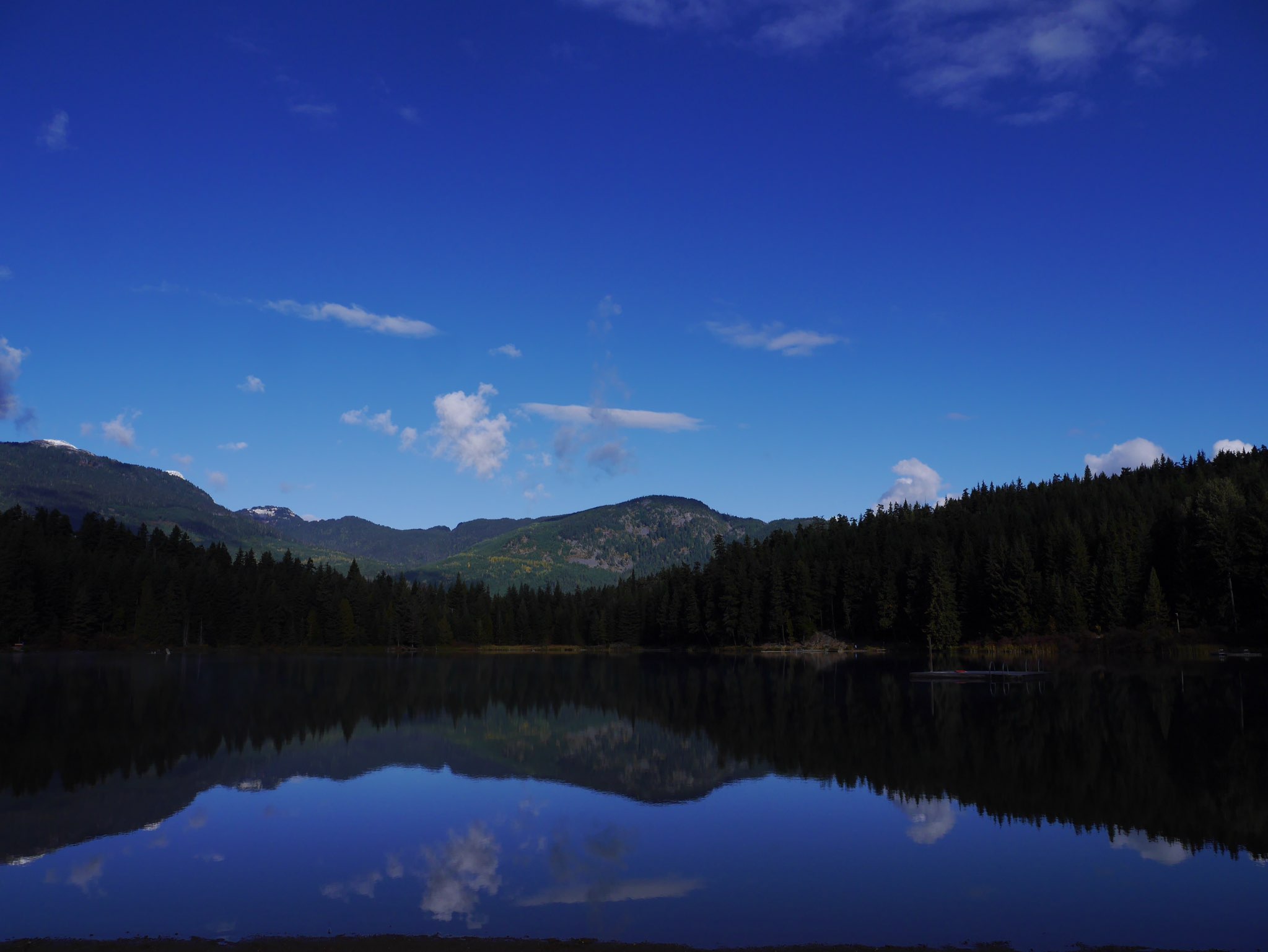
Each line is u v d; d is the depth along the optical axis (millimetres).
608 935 19000
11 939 18484
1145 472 170500
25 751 43656
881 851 25531
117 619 162875
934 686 77250
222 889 22344
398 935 18781
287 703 68312
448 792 34562
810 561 166750
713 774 38031
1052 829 27797
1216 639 102312
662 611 190250
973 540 145750
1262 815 29125
